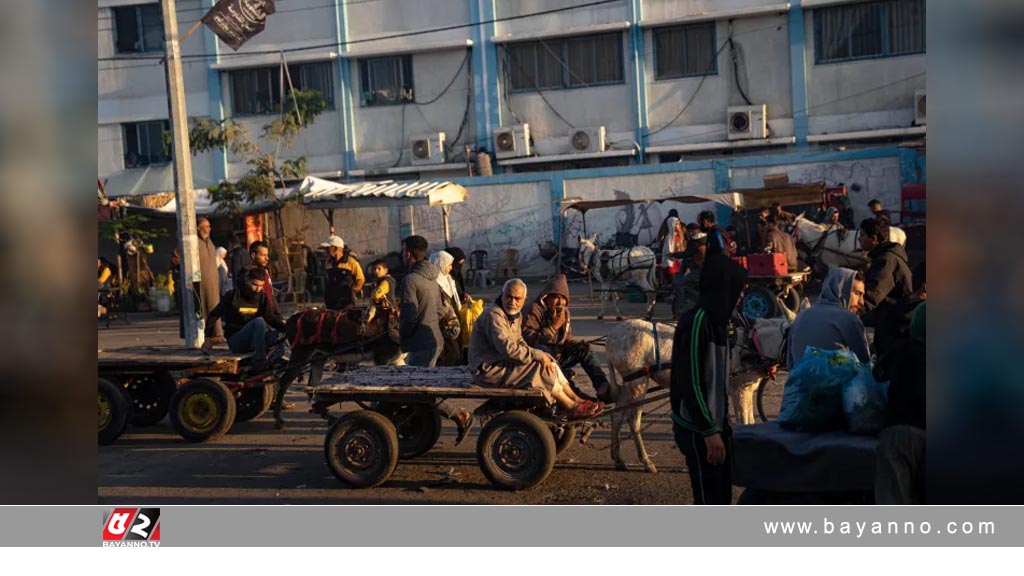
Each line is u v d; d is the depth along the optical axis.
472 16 30.14
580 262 18.78
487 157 29.86
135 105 32.31
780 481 5.50
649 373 7.79
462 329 10.17
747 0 28.08
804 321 6.88
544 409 7.66
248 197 25.20
